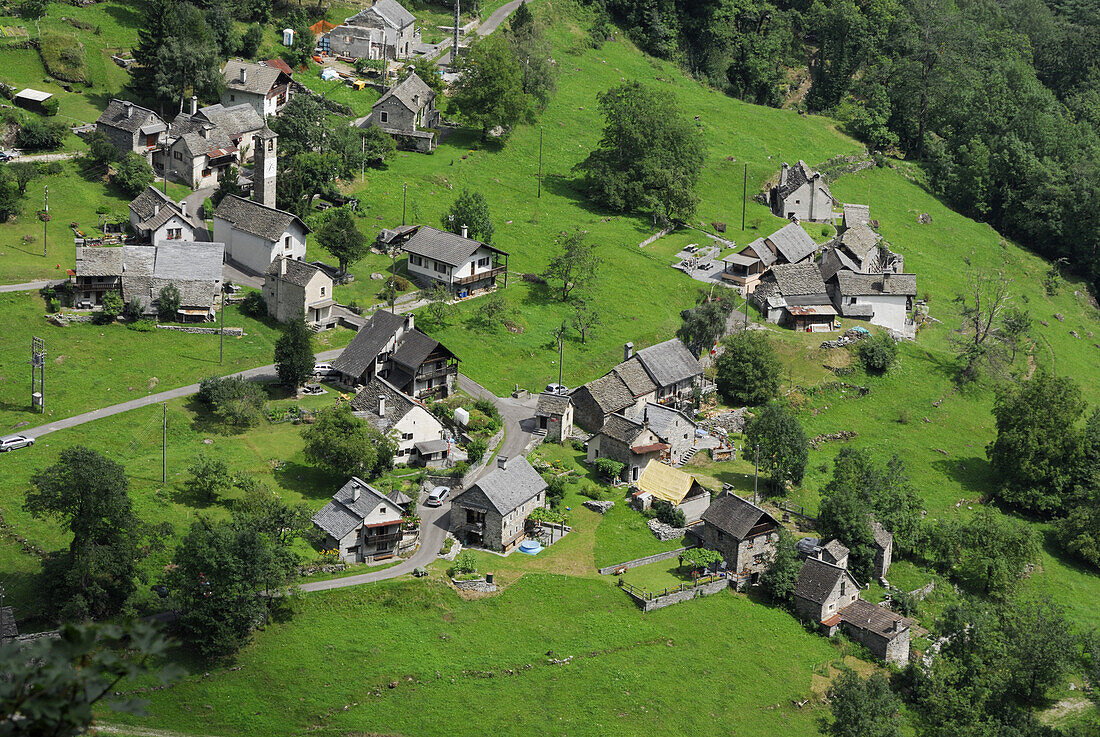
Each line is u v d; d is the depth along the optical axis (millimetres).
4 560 106000
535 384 154625
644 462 136375
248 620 99438
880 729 101562
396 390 133625
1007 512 155375
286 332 139500
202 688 97688
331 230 165500
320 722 96938
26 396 132875
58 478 100375
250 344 150500
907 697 113250
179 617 102500
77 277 149250
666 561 123250
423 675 102062
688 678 107625
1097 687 114625
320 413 128125
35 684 25047
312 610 106125
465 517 120188
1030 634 115188
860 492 137250
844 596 121250
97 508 100438
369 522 113812
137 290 151750
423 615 108688
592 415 144750
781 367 166000
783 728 105000
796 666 112562
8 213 164375
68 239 163625
